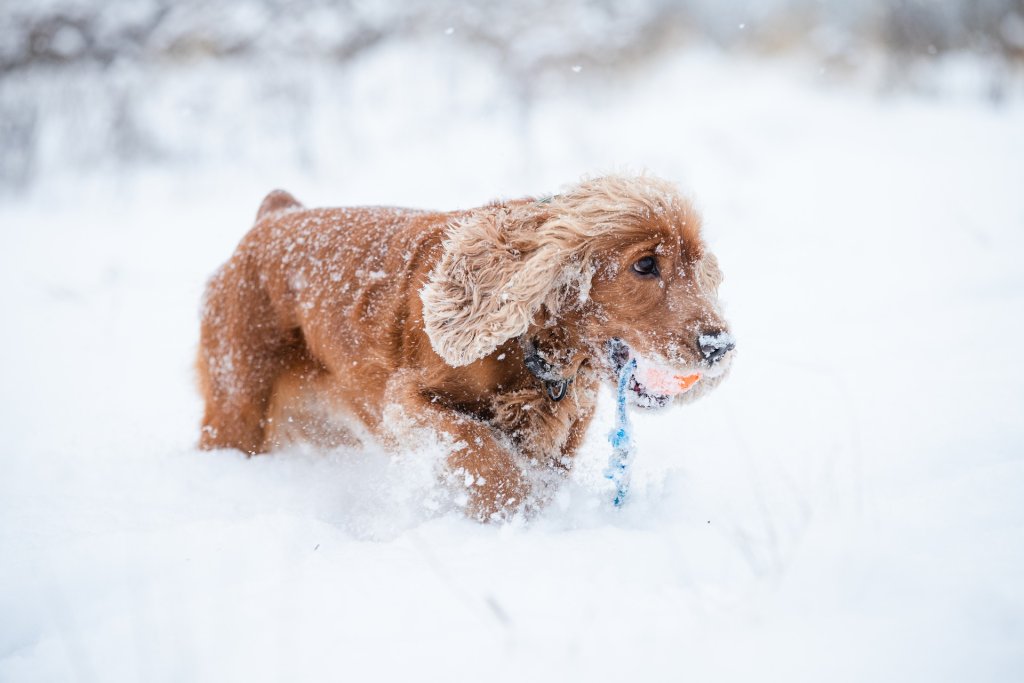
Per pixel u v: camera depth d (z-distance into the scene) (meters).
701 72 30.44
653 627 2.73
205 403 5.45
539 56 18.05
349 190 14.11
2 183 14.44
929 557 2.96
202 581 3.41
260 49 17.06
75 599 3.42
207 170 15.45
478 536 3.72
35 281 9.95
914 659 2.39
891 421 4.60
